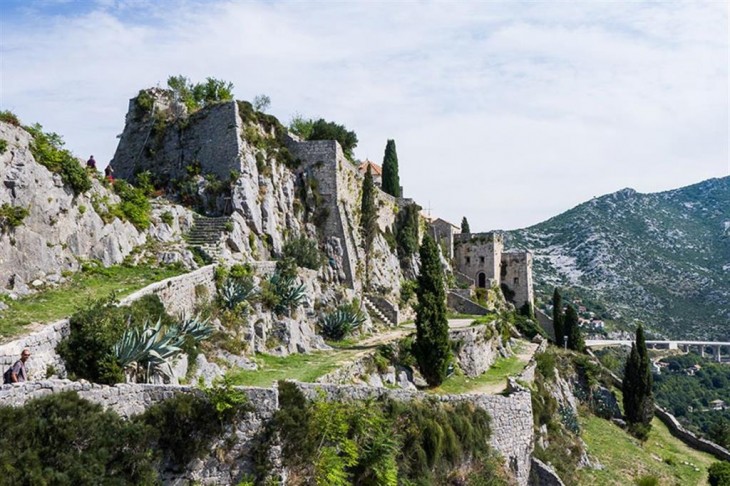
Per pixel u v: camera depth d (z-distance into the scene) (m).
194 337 23.56
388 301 50.44
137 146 48.38
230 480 15.38
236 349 27.38
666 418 60.66
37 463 12.09
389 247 59.78
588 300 167.62
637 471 41.22
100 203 30.08
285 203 45.75
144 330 19.09
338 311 38.97
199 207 41.78
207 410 15.30
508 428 29.70
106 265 28.59
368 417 19.75
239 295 30.02
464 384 37.34
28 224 23.95
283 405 16.72
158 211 36.00
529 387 38.22
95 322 18.27
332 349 34.81
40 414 12.70
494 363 46.31
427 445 22.95
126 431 13.80
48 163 26.23
